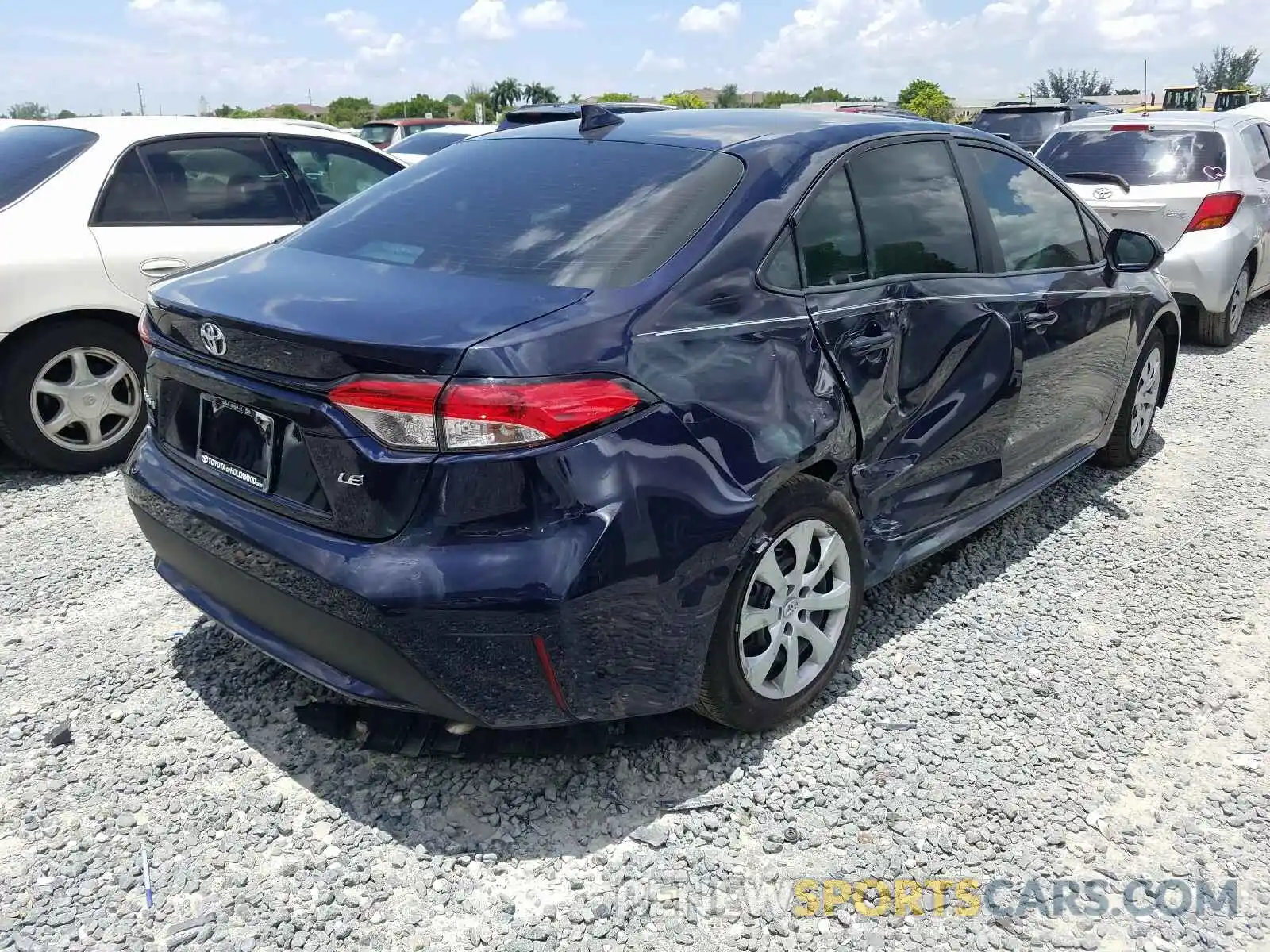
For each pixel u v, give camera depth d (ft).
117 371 16.26
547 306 7.95
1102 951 7.55
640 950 7.44
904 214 10.93
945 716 10.25
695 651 8.51
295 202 18.29
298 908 7.73
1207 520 15.15
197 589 9.57
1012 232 12.71
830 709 10.28
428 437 7.36
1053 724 10.17
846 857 8.39
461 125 59.88
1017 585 13.05
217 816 8.62
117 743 9.53
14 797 8.80
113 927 7.50
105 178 16.29
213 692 10.33
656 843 8.44
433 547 7.50
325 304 8.16
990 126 54.95
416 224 9.84
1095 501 15.79
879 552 10.82
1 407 15.37
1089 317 13.89
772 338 9.00
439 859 8.23
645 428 7.91
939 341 11.00
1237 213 24.25
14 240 15.26
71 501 15.20
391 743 9.45
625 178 9.72
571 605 7.57
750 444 8.60
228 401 8.53
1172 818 8.93
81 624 11.60
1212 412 20.42
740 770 9.27
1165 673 11.12
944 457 11.45
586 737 9.59
